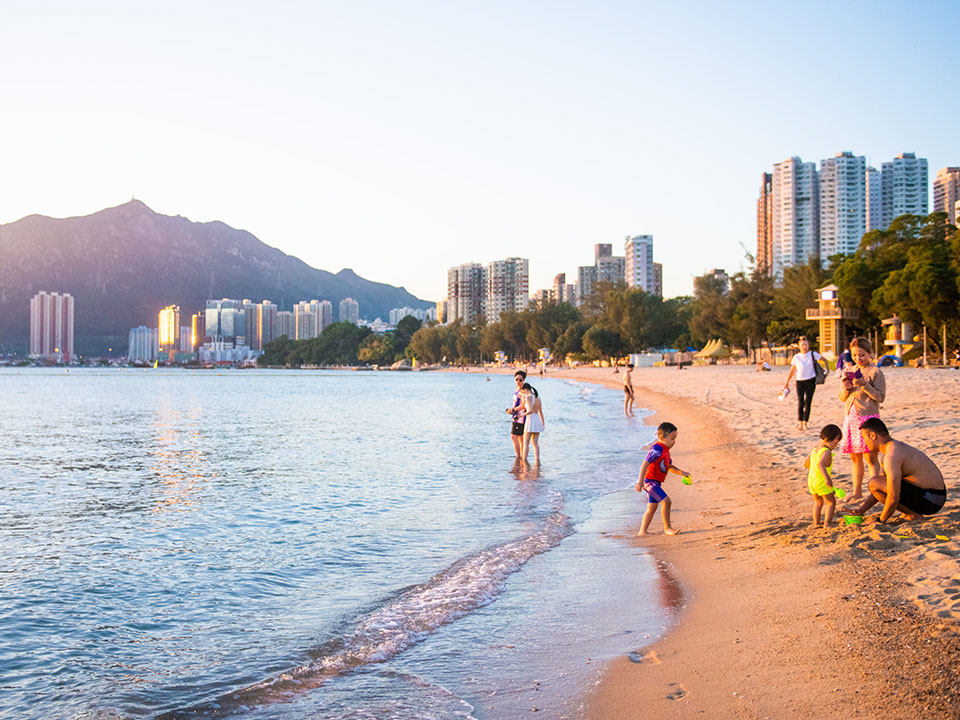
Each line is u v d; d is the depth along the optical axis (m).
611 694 4.68
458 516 11.60
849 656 4.70
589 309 164.38
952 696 3.96
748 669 4.80
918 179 155.12
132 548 10.11
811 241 161.50
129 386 125.50
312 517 12.01
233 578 8.40
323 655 5.90
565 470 16.28
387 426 33.12
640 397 45.16
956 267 56.50
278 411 49.50
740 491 11.82
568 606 6.74
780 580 6.62
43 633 6.66
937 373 39.72
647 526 9.68
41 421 41.81
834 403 25.86
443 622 6.52
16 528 11.73
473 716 4.55
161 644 6.32
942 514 7.80
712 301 110.06
